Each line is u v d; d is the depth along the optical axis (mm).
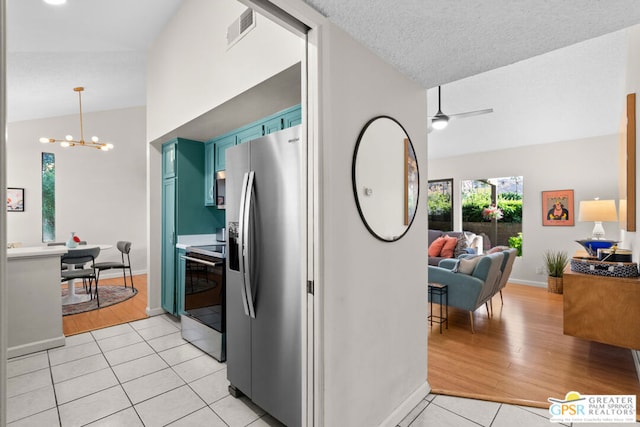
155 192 3895
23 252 2873
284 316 1764
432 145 6086
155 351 2848
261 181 1928
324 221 1465
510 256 3965
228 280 2221
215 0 2537
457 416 1938
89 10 2787
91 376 2416
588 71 3316
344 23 1496
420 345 2137
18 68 3537
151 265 3865
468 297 3314
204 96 2680
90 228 5859
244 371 2061
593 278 2543
